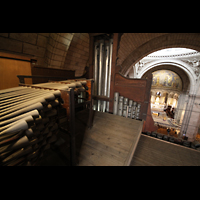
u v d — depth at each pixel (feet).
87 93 8.33
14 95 3.86
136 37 17.93
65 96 4.31
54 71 10.97
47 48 13.03
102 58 11.12
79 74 19.77
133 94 10.50
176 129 46.98
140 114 10.70
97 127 9.09
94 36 11.37
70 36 12.58
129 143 7.41
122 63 22.70
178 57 40.70
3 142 2.08
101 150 6.84
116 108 11.38
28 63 9.57
